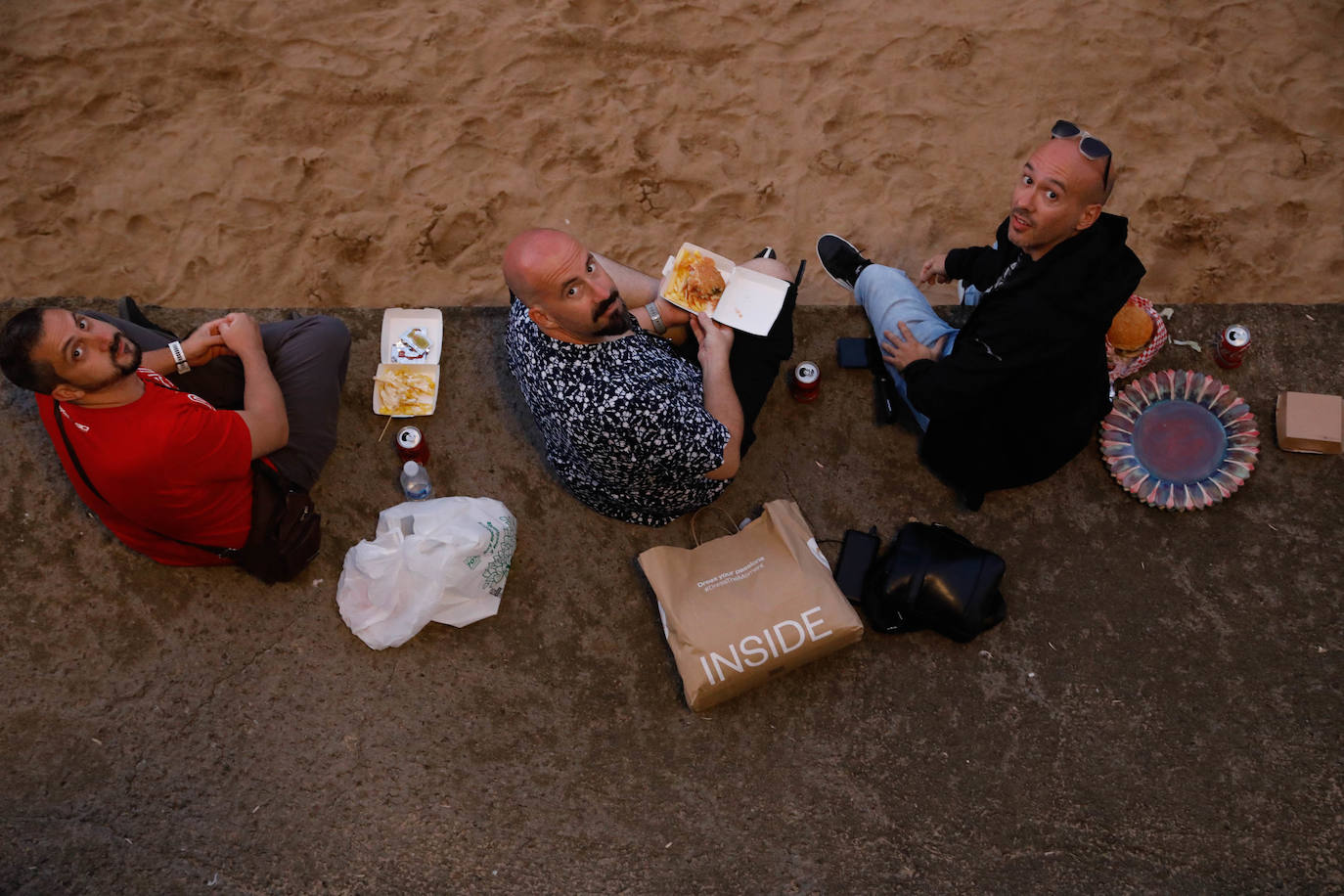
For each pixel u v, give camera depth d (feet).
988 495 12.55
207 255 15.75
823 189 16.62
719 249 16.17
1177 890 10.66
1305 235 16.31
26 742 10.81
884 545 12.35
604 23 17.70
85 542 11.71
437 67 17.20
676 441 9.93
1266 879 10.70
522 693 11.40
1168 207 16.51
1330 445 12.59
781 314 11.88
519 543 12.15
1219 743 11.35
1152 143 16.98
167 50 17.03
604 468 10.42
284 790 10.79
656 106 17.12
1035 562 12.23
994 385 10.90
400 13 17.62
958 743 11.33
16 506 11.85
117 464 9.66
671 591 11.15
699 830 10.82
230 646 11.40
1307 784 11.13
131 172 16.25
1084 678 11.66
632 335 10.33
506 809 10.83
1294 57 17.60
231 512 10.68
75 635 11.33
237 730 11.04
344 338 12.08
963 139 16.99
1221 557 12.24
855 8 17.89
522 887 10.46
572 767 11.07
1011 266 11.57
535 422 12.68
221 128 16.61
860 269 14.55
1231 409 12.69
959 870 10.73
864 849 10.80
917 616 11.48
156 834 10.46
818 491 12.59
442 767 11.00
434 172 16.51
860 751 11.25
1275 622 11.93
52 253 15.67
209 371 11.50
